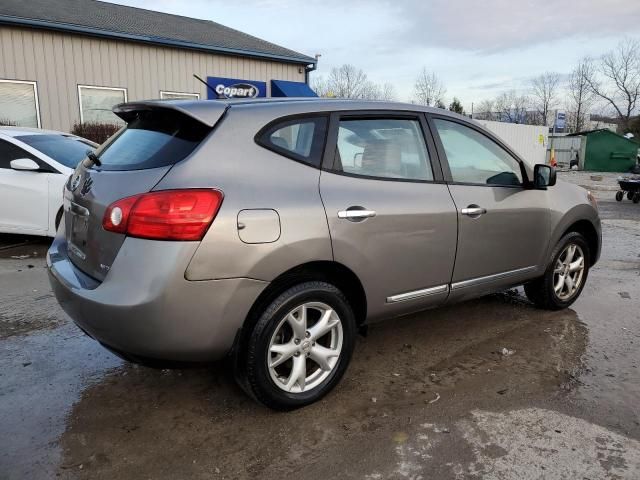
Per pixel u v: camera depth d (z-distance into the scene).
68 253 3.19
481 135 3.90
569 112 60.75
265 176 2.73
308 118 3.01
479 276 3.77
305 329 2.90
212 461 2.55
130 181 2.65
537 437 2.73
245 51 15.83
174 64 14.85
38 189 6.70
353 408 3.02
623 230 9.34
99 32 13.22
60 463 2.53
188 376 3.42
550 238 4.29
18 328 4.21
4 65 12.28
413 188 3.32
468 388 3.26
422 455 2.58
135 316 2.45
